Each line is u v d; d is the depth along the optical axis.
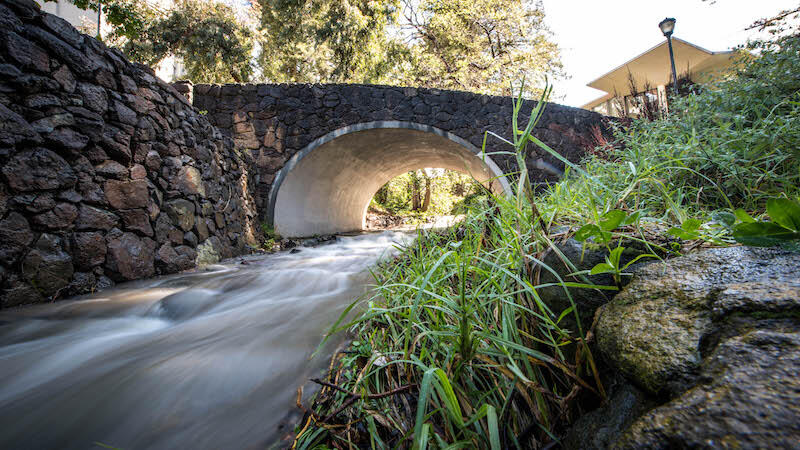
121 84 3.97
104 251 3.67
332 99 8.30
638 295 0.85
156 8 14.13
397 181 20.56
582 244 1.16
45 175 3.19
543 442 0.94
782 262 0.71
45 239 3.19
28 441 1.34
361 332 1.64
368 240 9.35
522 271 1.33
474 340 1.05
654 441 0.51
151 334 2.48
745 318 0.60
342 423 1.13
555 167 8.15
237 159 6.89
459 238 2.24
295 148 8.23
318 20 13.42
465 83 16.45
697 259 0.86
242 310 2.96
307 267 4.92
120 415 1.46
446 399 0.81
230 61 14.15
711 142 1.99
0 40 2.94
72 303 3.16
